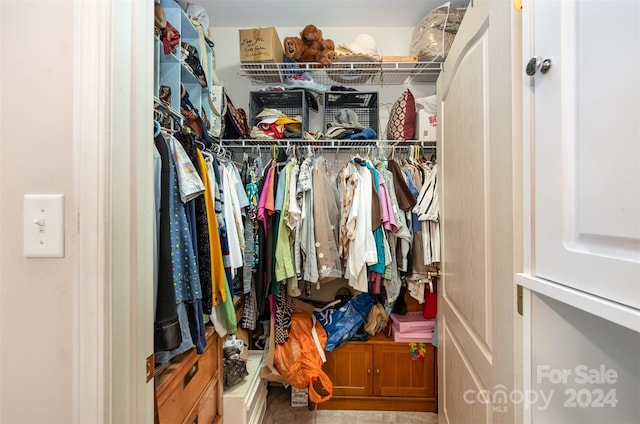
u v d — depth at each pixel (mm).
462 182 962
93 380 482
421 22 1790
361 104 1896
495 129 709
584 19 448
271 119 1734
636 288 365
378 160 1732
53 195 491
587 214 443
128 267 537
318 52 1749
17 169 496
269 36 1725
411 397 1719
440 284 1306
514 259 622
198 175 970
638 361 396
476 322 840
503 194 667
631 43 376
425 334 1715
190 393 993
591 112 437
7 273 499
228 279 1239
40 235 491
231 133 1744
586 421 464
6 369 500
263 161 1997
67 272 492
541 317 550
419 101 1812
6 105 497
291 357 1605
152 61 607
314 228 1568
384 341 1739
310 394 1565
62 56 491
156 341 762
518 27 613
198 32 1403
